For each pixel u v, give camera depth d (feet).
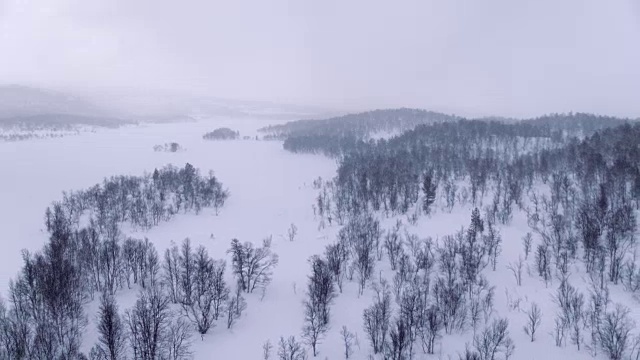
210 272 315.78
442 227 477.36
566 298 285.43
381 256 403.13
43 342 236.02
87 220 544.21
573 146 622.95
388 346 252.21
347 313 315.17
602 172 491.31
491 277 351.46
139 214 566.36
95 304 316.60
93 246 362.33
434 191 551.59
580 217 401.49
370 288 350.02
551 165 603.67
